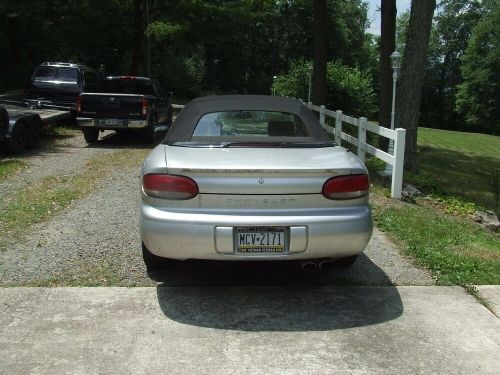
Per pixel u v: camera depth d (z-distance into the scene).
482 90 64.19
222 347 3.71
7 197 7.76
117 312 4.19
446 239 6.40
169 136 5.20
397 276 5.07
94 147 13.56
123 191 8.33
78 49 32.25
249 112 5.25
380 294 4.65
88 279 4.80
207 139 5.03
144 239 4.34
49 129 15.62
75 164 10.84
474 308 4.39
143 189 4.43
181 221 4.16
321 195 4.28
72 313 4.15
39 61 31.97
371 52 73.06
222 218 4.15
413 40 11.41
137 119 13.81
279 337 3.86
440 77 78.38
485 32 63.94
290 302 4.46
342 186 4.30
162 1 25.39
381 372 3.45
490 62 62.94
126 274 4.94
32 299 4.37
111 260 5.26
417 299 4.55
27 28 30.52
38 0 24.89
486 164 21.20
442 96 78.06
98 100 13.75
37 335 3.82
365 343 3.80
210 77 64.62
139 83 15.56
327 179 4.29
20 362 3.48
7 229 6.16
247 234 4.17
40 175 9.59
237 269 5.19
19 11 25.25
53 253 5.41
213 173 4.20
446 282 4.93
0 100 16.22
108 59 33.97
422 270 5.25
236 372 3.41
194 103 5.49
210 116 5.22
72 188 8.45
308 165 4.31
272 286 4.79
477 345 3.81
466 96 66.12
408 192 9.43
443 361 3.59
